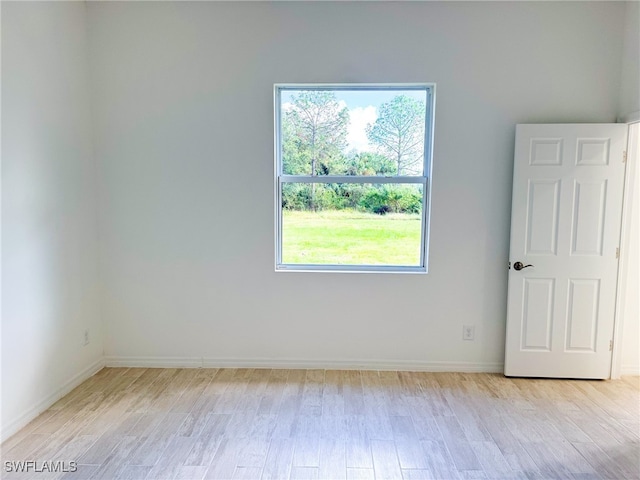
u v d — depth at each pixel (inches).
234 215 120.1
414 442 86.0
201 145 118.0
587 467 78.4
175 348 123.8
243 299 123.0
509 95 113.4
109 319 123.4
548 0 109.7
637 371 119.9
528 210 113.7
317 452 82.4
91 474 75.7
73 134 110.4
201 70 115.6
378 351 123.0
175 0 113.3
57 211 104.7
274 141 117.7
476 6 111.2
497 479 75.1
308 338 123.2
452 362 122.5
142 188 119.8
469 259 119.2
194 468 77.5
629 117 108.0
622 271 113.9
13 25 89.6
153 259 122.3
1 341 87.5
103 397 105.3
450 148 115.8
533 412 98.4
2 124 87.2
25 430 90.3
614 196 111.6
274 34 114.0
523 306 116.3
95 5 114.3
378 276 120.4
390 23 112.7
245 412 97.9
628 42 108.1
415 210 122.4
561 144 111.0
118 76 116.3
